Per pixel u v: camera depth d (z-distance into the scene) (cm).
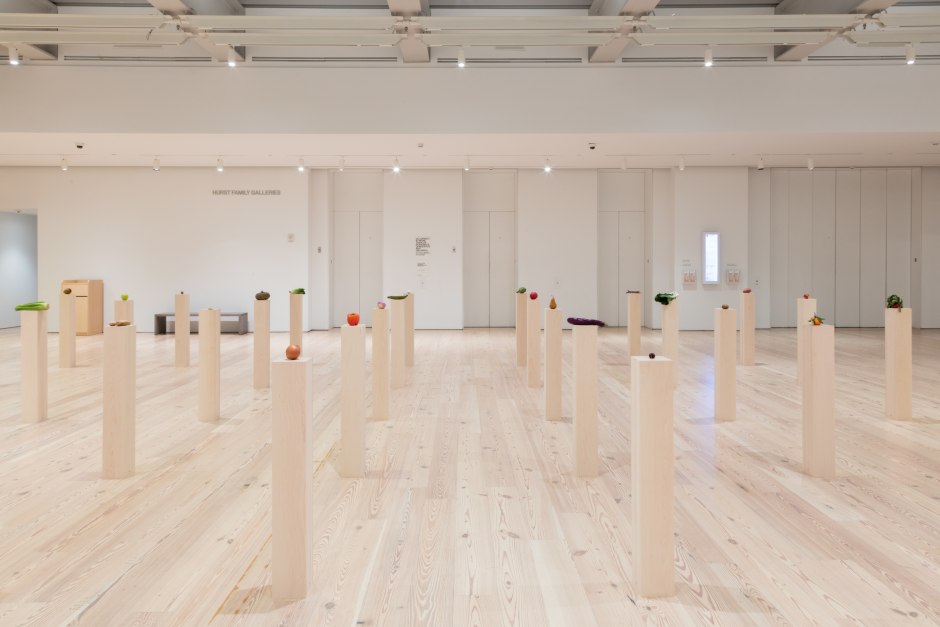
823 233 1477
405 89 997
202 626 236
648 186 1465
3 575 277
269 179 1387
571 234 1445
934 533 321
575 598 257
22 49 929
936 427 537
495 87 1000
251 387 736
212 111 991
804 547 305
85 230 1374
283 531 257
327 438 514
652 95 1002
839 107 998
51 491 384
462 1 938
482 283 1499
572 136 1030
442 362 944
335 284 1481
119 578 274
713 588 265
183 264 1388
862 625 236
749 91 999
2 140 1039
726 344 568
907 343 560
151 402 648
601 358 987
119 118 984
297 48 991
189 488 391
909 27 830
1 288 1470
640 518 258
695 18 746
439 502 368
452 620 240
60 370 857
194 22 743
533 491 387
